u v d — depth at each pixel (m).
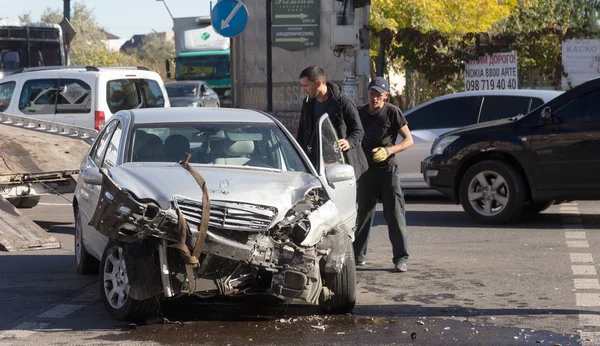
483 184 14.34
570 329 7.90
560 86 26.53
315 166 9.48
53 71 19.17
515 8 34.56
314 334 7.78
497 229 13.80
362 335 7.74
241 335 7.74
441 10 30.19
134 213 7.48
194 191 7.75
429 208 16.45
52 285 9.95
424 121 17.38
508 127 14.23
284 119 28.58
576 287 9.65
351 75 18.66
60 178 13.97
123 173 8.25
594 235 13.12
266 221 7.67
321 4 27.94
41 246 12.27
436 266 10.91
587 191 13.67
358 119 9.92
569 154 13.69
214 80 44.91
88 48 72.19
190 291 7.59
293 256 7.71
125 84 19.19
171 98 36.81
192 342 7.52
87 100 18.77
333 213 8.16
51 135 15.38
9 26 31.69
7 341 7.64
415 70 26.66
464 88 27.23
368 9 19.39
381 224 14.53
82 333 7.87
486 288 9.65
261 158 9.01
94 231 9.23
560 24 34.88
